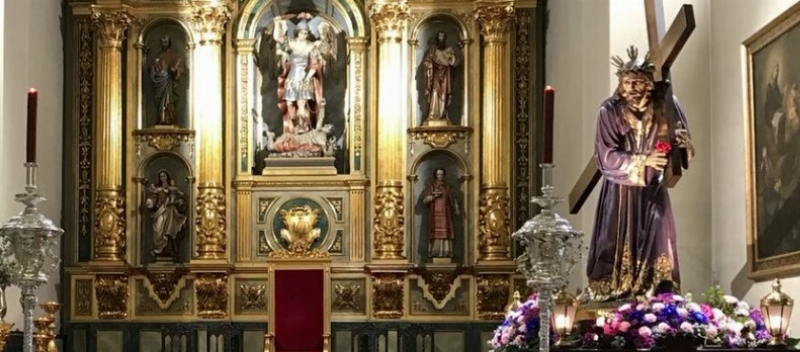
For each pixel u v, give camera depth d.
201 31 15.73
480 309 15.42
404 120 15.74
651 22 10.38
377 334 15.37
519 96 15.80
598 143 10.30
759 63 10.75
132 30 16.00
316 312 15.04
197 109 15.73
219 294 15.51
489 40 15.60
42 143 15.03
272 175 15.78
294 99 15.89
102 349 15.49
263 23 16.19
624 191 10.17
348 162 15.92
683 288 11.88
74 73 15.99
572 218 13.86
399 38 15.68
